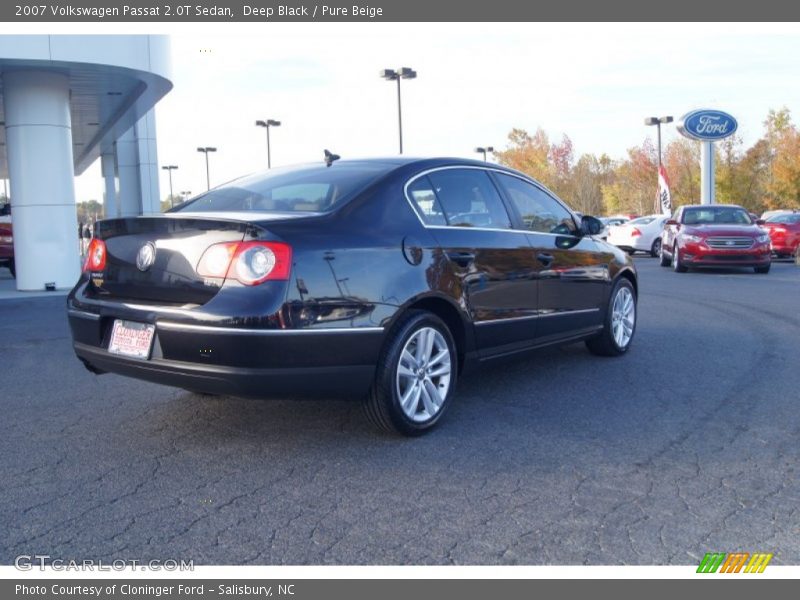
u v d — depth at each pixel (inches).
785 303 442.9
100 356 178.5
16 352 301.7
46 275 561.6
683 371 259.9
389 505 149.0
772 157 1937.7
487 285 206.1
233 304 158.4
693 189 2009.1
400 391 182.9
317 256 166.1
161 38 568.7
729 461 173.0
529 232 229.0
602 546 133.0
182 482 160.4
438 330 190.5
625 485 159.2
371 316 172.7
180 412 210.4
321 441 185.8
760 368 264.2
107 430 195.3
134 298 175.0
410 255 184.4
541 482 160.6
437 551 131.1
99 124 855.7
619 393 230.8
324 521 142.1
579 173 2455.7
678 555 130.1
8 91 549.3
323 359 165.8
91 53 521.3
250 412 209.8
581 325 254.4
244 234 162.6
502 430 194.7
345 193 185.6
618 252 278.8
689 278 626.2
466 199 211.2
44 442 186.1
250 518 143.3
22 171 555.2
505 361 222.4
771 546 133.3
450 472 165.9
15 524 140.7
